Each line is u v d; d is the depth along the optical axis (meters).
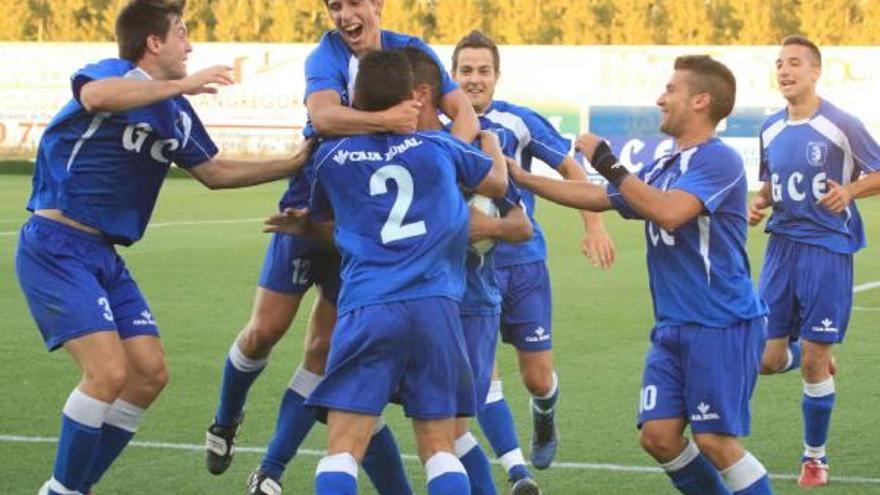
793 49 17.30
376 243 11.71
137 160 13.47
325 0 13.78
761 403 19.66
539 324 16.08
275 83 66.44
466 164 12.11
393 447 13.40
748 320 12.66
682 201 12.36
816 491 15.18
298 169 13.95
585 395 20.11
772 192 17.38
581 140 12.73
